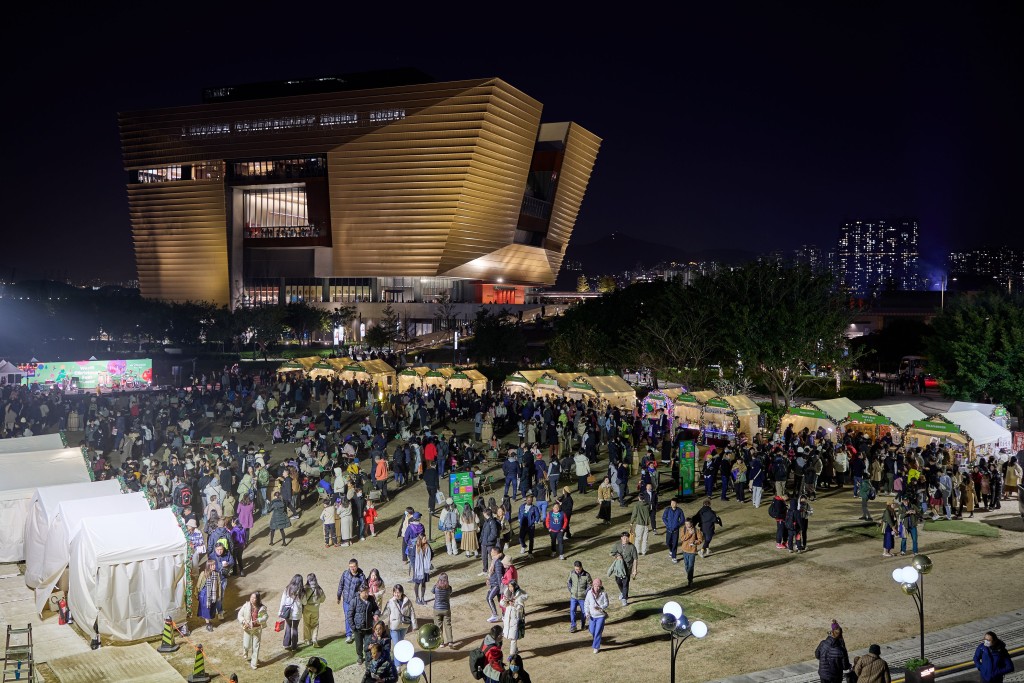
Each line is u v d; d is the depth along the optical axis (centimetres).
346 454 3609
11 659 1802
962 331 5253
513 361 9012
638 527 2556
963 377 5172
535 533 2819
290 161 14012
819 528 2838
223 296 14888
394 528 2922
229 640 2047
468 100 12312
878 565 2442
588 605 1858
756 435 4075
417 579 2206
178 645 2022
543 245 16150
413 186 12962
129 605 2070
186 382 6612
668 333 6638
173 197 14738
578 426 4131
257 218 14888
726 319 5509
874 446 3528
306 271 14538
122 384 6069
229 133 14062
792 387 5500
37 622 2206
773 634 1941
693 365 6469
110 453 4075
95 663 1898
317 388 5597
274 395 5144
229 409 5056
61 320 10306
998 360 4978
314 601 1975
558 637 1956
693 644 1891
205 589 2131
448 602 1917
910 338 8894
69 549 2169
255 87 14988
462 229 13112
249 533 2695
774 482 3092
